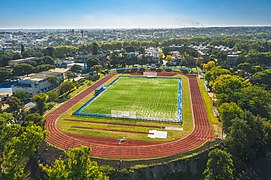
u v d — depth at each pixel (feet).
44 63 638.94
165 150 223.10
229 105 247.29
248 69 525.75
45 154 219.82
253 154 212.23
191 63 648.38
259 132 222.07
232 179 168.45
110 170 193.26
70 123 286.87
